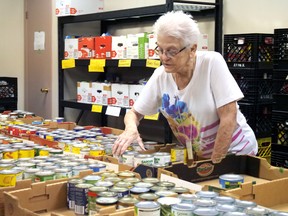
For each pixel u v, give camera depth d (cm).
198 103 225
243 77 318
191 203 138
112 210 140
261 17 352
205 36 364
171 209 134
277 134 286
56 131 309
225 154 218
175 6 371
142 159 210
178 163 198
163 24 200
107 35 405
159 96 242
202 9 389
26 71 542
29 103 538
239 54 320
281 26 338
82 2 443
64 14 443
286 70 278
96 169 200
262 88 318
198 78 221
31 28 528
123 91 389
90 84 423
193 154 244
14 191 163
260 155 323
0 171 180
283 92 282
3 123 346
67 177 186
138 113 248
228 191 160
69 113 492
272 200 176
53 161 212
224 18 379
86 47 418
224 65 221
